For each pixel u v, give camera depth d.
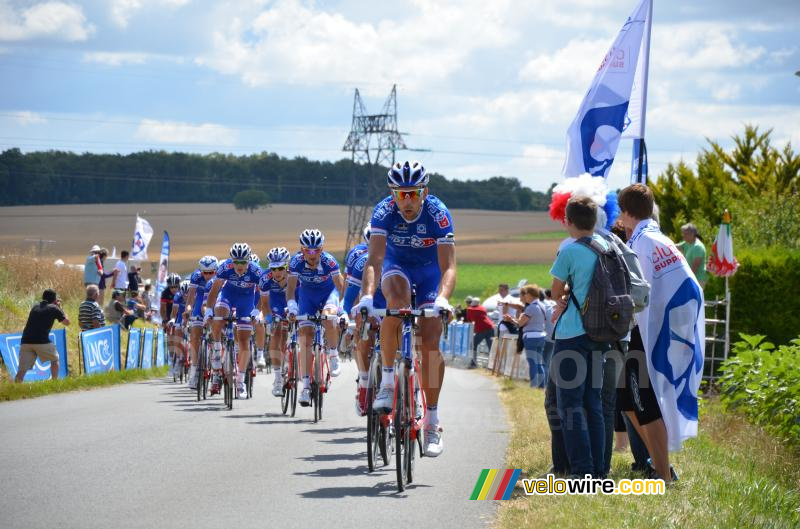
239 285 40.22
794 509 20.12
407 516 17.94
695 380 20.67
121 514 17.48
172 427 30.36
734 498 19.31
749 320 45.38
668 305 20.66
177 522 16.95
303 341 33.50
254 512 17.95
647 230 21.19
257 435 28.92
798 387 29.36
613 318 19.11
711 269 43.75
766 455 27.25
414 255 22.62
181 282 54.84
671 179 70.25
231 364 37.91
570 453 19.73
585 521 16.59
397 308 21.20
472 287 186.88
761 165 72.38
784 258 45.19
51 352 45.72
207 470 22.34
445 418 34.34
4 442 26.19
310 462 23.91
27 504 18.12
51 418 32.47
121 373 54.41
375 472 22.59
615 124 30.59
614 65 30.64
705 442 28.38
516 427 31.02
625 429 24.28
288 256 37.91
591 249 19.62
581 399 19.75
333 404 40.16
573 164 31.02
